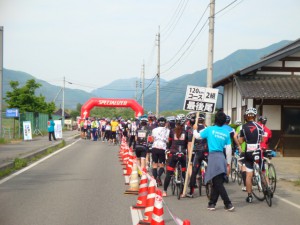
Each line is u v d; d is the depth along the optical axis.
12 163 15.65
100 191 10.59
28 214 7.85
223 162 8.66
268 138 11.54
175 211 8.59
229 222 7.63
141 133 13.63
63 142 30.19
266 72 23.00
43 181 12.16
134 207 8.52
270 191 9.23
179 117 10.68
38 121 44.22
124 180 12.60
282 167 16.94
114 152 24.06
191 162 10.88
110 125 33.34
